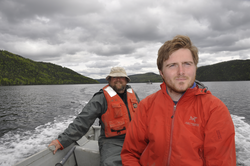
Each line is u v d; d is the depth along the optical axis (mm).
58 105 15680
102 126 2570
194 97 967
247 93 25312
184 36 971
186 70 927
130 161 1152
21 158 4652
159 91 1172
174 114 975
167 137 955
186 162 869
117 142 2406
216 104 896
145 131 1144
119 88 2697
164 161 944
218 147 819
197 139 890
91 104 2430
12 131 7512
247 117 9430
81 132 2320
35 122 9164
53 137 6340
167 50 966
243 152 4629
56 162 2291
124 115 2535
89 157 2551
